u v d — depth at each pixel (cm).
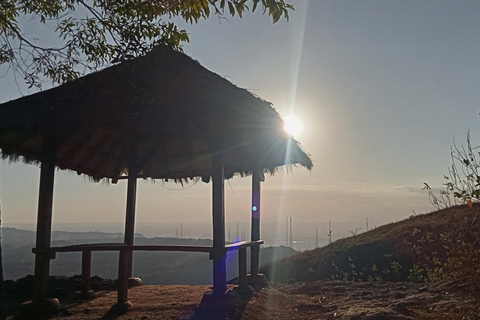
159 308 661
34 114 623
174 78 674
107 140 881
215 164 664
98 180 991
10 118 623
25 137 662
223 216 662
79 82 676
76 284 902
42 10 667
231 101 680
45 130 611
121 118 628
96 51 666
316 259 2634
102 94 643
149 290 847
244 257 775
